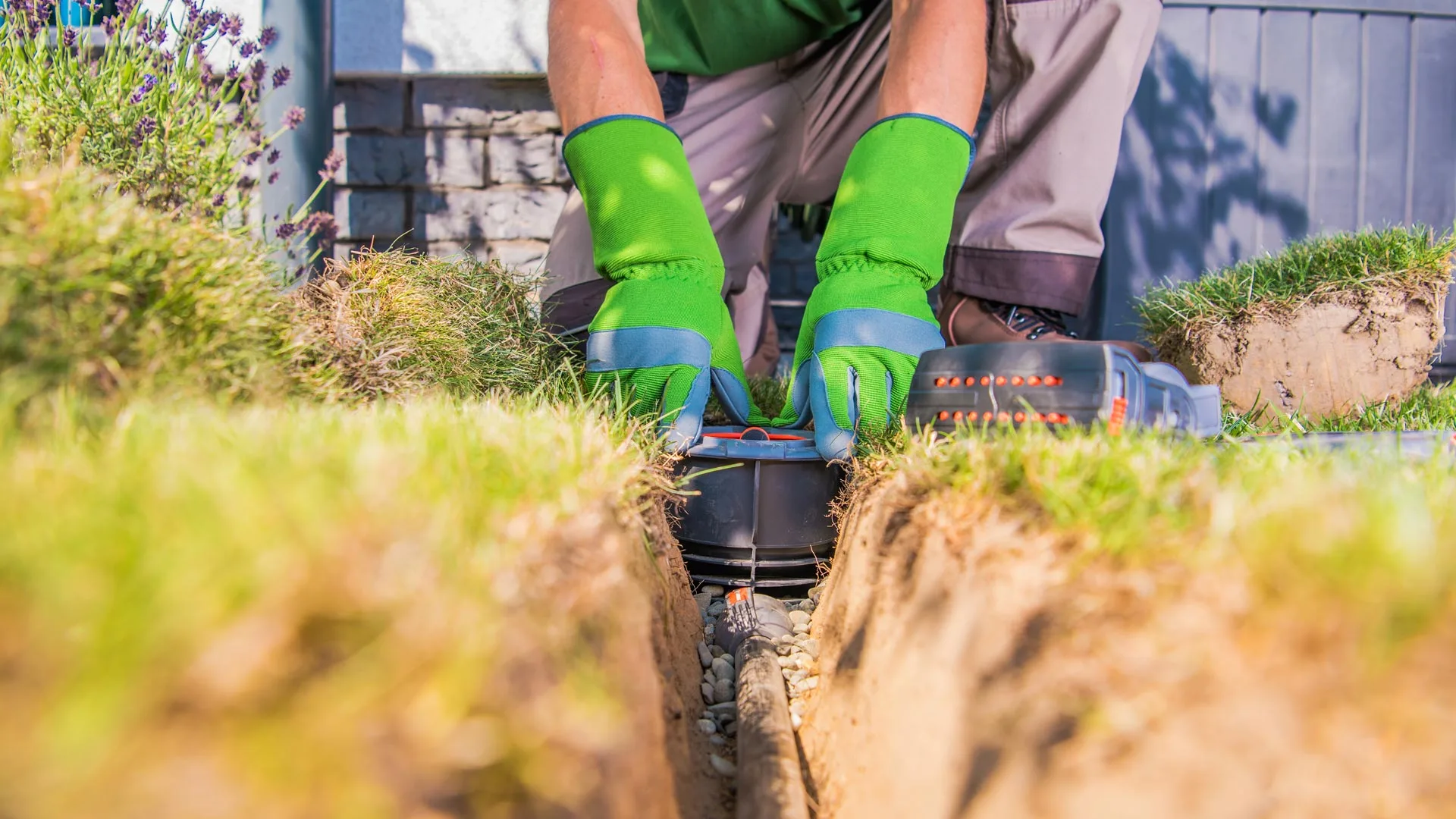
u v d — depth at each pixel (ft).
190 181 5.04
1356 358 6.51
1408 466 3.16
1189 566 2.38
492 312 6.23
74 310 2.79
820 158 8.66
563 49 6.00
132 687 1.44
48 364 2.65
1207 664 2.22
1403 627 2.09
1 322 2.55
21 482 1.86
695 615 4.60
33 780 1.37
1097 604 2.43
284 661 1.61
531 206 11.51
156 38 5.58
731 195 8.23
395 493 2.04
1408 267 6.56
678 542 5.00
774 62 8.29
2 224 2.74
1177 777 2.11
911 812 2.61
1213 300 7.22
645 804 2.31
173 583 1.57
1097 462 2.91
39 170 4.34
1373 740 2.08
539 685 1.85
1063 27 7.00
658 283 5.49
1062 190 6.89
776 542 5.01
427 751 1.61
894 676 3.05
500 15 11.03
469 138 11.48
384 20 11.05
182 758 1.45
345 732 1.54
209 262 3.37
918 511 3.46
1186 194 11.00
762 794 2.97
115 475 1.95
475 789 1.69
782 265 13.64
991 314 7.29
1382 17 11.00
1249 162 11.02
